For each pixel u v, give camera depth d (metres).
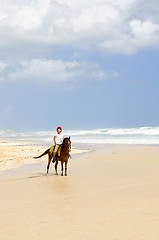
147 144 30.66
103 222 6.05
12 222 6.37
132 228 5.60
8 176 13.99
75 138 46.25
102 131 61.62
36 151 25.56
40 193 9.48
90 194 8.95
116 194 8.74
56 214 6.85
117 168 14.89
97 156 21.28
